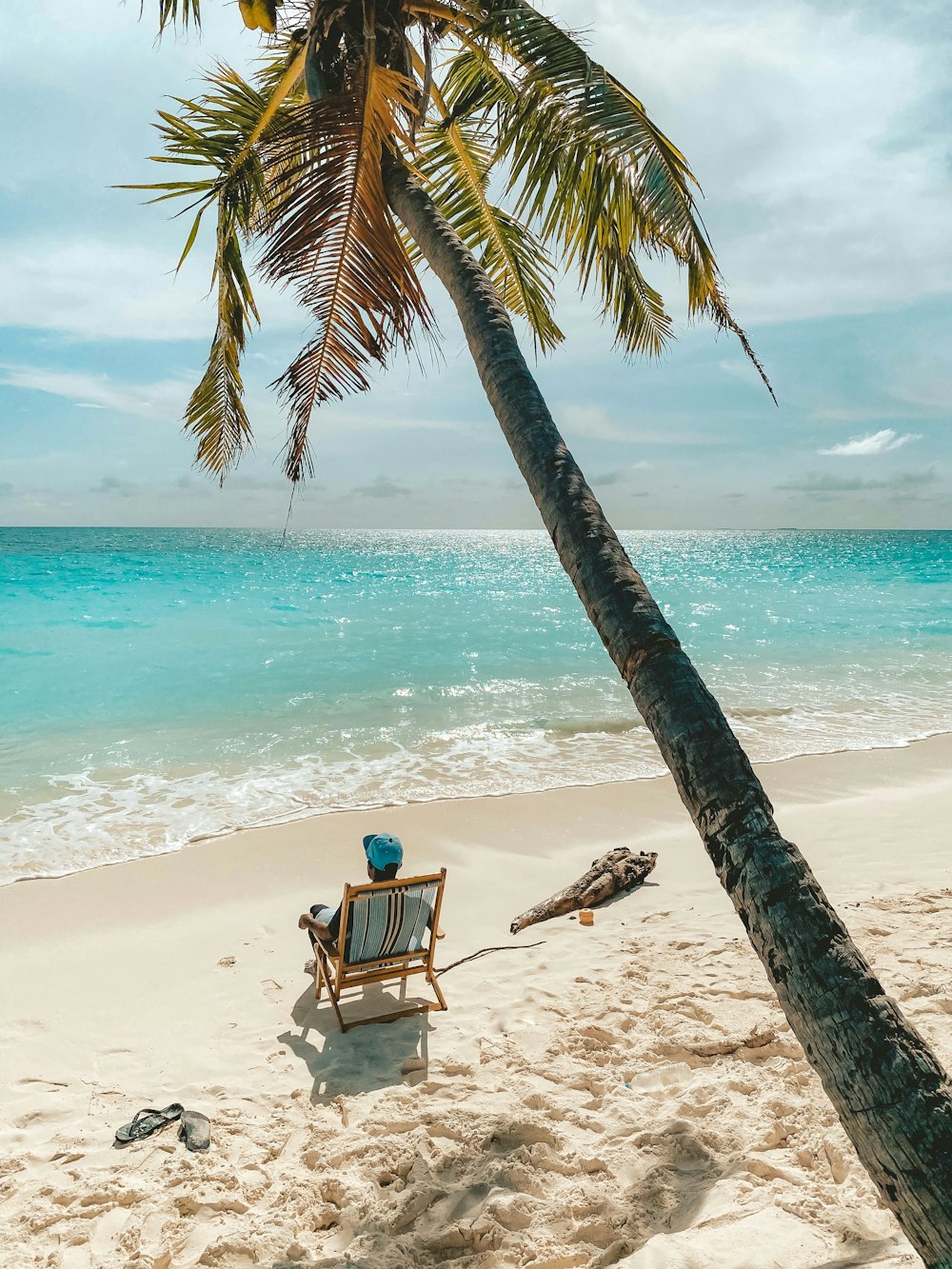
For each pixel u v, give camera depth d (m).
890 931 4.90
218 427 6.26
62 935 5.27
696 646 18.19
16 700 12.31
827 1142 2.94
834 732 11.01
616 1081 3.60
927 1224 1.72
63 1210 2.87
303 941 5.24
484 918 5.57
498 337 3.23
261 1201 2.93
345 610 25.05
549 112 4.39
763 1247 2.33
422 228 3.82
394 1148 3.15
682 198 4.17
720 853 2.08
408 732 10.86
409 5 4.43
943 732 10.95
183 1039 4.11
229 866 6.44
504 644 18.55
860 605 27.48
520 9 4.26
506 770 9.21
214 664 15.39
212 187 4.65
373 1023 4.22
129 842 6.98
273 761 9.53
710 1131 3.09
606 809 7.86
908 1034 1.85
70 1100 3.60
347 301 3.95
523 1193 2.82
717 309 4.45
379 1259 2.54
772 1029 3.82
